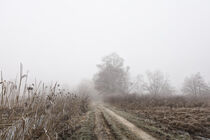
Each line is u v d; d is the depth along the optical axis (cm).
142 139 486
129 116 962
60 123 497
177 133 554
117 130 593
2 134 236
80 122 708
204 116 773
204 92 3453
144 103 1623
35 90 330
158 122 742
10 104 272
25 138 278
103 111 1245
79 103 1011
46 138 317
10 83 282
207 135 516
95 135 516
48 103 388
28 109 296
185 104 1439
